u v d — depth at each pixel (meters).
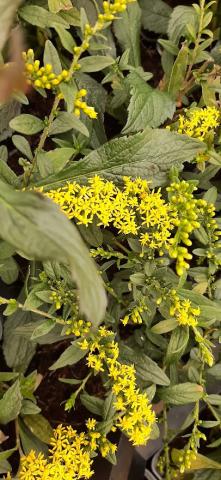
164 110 0.34
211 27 0.41
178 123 0.34
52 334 0.32
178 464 0.36
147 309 0.31
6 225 0.20
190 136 0.32
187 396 0.31
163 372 0.31
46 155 0.29
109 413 0.30
